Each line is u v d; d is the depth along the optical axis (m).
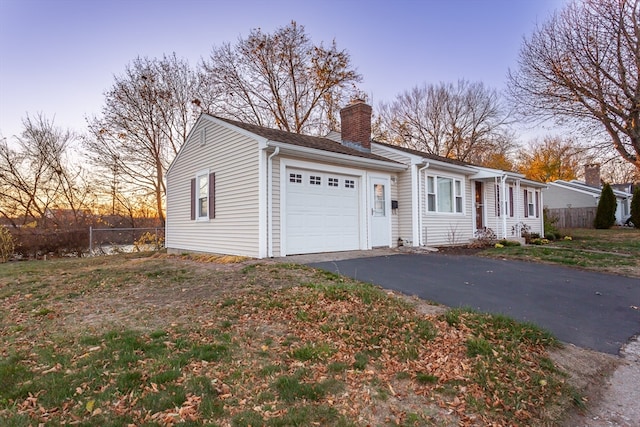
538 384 3.04
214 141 10.86
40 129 19.62
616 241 15.10
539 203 18.53
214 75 22.12
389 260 8.77
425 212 12.05
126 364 3.16
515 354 3.54
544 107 15.67
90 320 4.51
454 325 4.27
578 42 14.36
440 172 12.72
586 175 33.09
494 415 2.61
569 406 2.80
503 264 8.60
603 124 15.27
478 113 31.08
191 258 10.09
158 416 2.39
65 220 20.12
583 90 14.52
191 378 2.93
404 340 3.80
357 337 3.83
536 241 14.59
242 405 2.57
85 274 7.77
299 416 2.45
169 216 13.98
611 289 6.34
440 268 7.88
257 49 22.52
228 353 3.44
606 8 13.77
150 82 20.48
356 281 6.29
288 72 23.59
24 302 5.50
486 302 5.38
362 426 2.40
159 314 4.68
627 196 31.25
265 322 4.29
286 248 9.09
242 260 8.56
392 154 12.44
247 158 9.27
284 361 3.31
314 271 6.86
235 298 5.19
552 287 6.40
